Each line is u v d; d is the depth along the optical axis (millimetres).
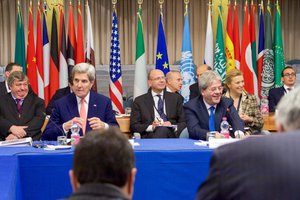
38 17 5609
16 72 3885
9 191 1753
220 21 5895
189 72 5789
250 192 942
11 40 6270
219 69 5828
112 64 5684
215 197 994
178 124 4273
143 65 5754
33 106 3932
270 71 6023
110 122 3428
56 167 2471
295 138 970
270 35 6070
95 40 6465
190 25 6711
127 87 6430
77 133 2969
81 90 3342
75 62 5668
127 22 6547
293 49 6906
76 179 1042
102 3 6484
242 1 6676
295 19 6875
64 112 3379
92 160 1016
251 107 4324
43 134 3363
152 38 6617
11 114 3848
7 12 6266
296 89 1114
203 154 2568
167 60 5820
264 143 979
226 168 991
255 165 958
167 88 5125
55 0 5656
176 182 2557
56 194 2467
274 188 925
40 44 5578
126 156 1040
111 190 988
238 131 3182
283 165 933
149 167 2539
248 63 5902
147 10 6598
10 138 3598
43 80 5582
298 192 906
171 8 6660
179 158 2553
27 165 2451
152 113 4453
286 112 1077
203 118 3420
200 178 2568
